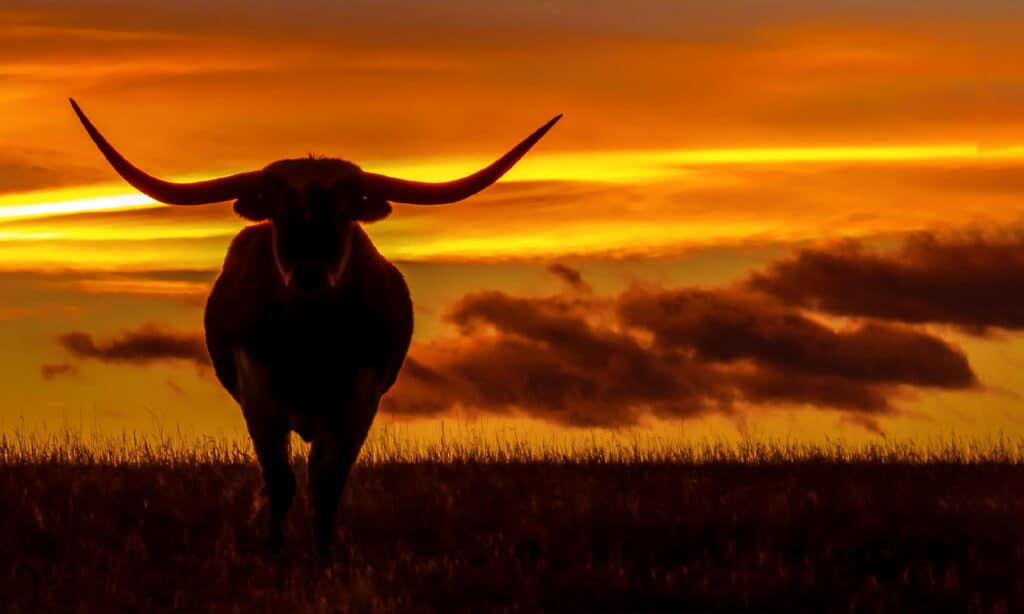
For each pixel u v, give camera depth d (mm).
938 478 38625
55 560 29000
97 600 26062
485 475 38875
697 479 37812
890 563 28953
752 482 37938
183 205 30891
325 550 30172
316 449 31891
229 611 25391
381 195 30641
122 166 30859
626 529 30906
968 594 26578
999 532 30250
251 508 33844
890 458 42562
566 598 26766
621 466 41438
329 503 30547
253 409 30578
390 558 29344
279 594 26578
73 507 32688
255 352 30297
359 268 30578
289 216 28812
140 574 27938
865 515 31391
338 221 29062
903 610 26172
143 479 37344
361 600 25422
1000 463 42094
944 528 30625
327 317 29953
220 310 31844
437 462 42094
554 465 41500
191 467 39906
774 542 29953
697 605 26578
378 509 33750
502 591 27031
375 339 30797
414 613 25156
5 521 31297
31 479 36469
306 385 30359
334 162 29766
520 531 30906
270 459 30578
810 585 27031
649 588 27031
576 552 29406
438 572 28156
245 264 31047
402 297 33156
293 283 28438
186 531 31578
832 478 38719
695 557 29453
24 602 25984
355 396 30766
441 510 33438
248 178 30641
